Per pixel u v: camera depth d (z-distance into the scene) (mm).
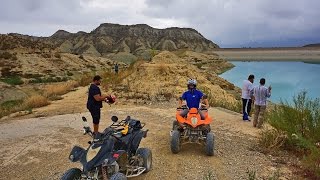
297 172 7988
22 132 12227
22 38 71812
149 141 10594
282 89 38781
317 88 39094
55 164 8734
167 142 10492
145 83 23031
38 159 9164
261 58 149000
